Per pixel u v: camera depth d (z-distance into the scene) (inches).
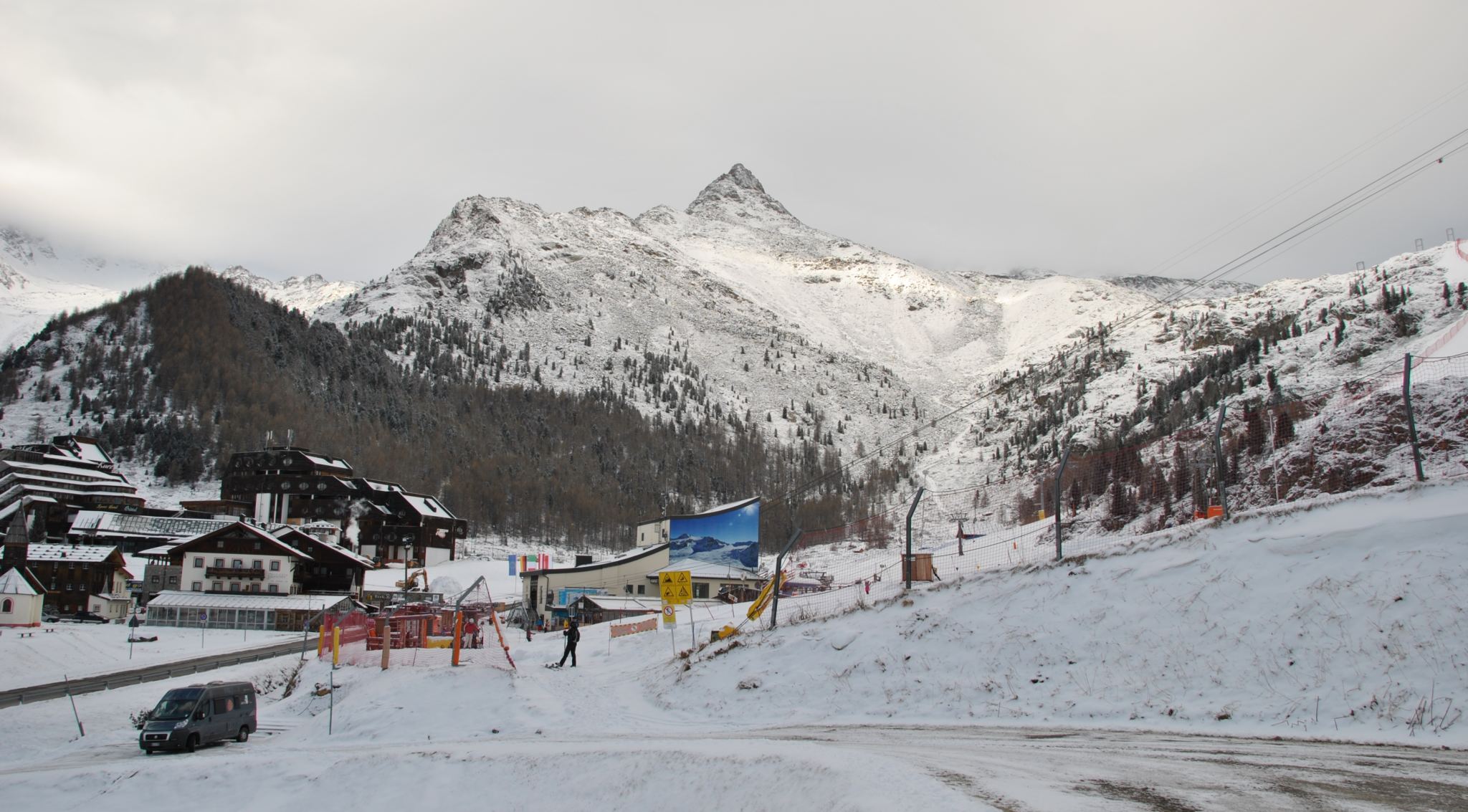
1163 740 770.2
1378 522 1010.1
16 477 5492.1
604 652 1893.5
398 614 1870.1
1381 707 770.8
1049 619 1110.4
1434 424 1774.1
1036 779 603.8
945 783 590.2
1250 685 870.4
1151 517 2150.6
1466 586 860.6
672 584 1990.7
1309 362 7303.2
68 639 2625.5
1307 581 974.4
